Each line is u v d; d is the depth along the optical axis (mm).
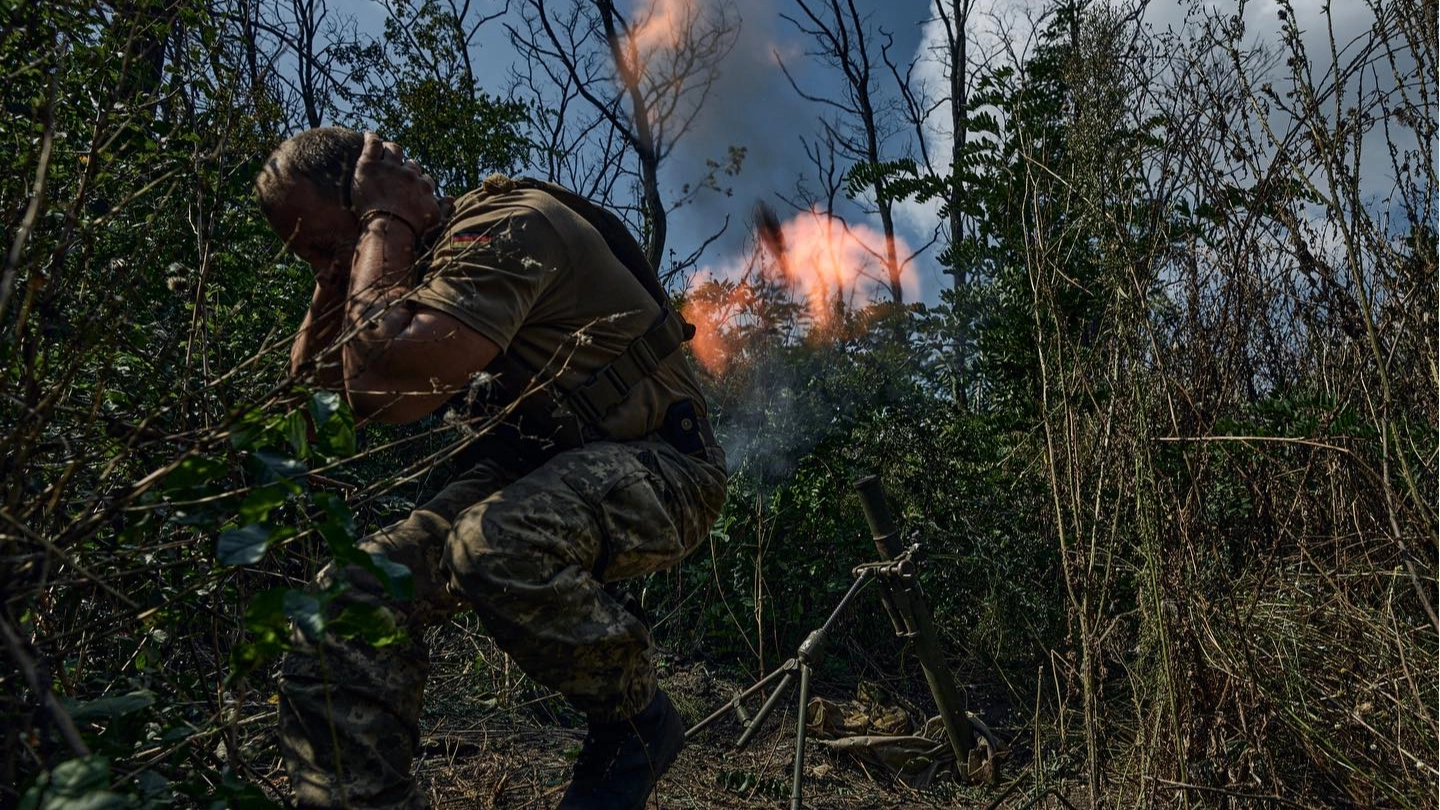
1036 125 3939
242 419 1393
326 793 1640
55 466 1573
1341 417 2277
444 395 1757
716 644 4414
